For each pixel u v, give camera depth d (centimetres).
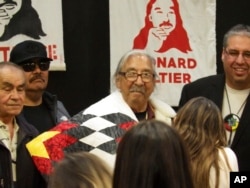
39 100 484
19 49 479
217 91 462
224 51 453
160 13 669
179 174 235
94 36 690
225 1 700
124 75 419
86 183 199
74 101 692
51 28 652
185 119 341
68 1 683
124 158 236
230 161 340
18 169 396
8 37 639
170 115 438
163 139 237
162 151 235
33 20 646
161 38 670
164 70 670
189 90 475
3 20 639
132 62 418
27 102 479
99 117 411
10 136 403
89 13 688
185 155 240
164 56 670
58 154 396
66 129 406
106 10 689
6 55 639
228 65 448
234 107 455
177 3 671
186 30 673
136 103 423
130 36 667
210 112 339
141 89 418
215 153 335
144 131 238
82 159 206
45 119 479
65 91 688
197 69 674
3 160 383
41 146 397
